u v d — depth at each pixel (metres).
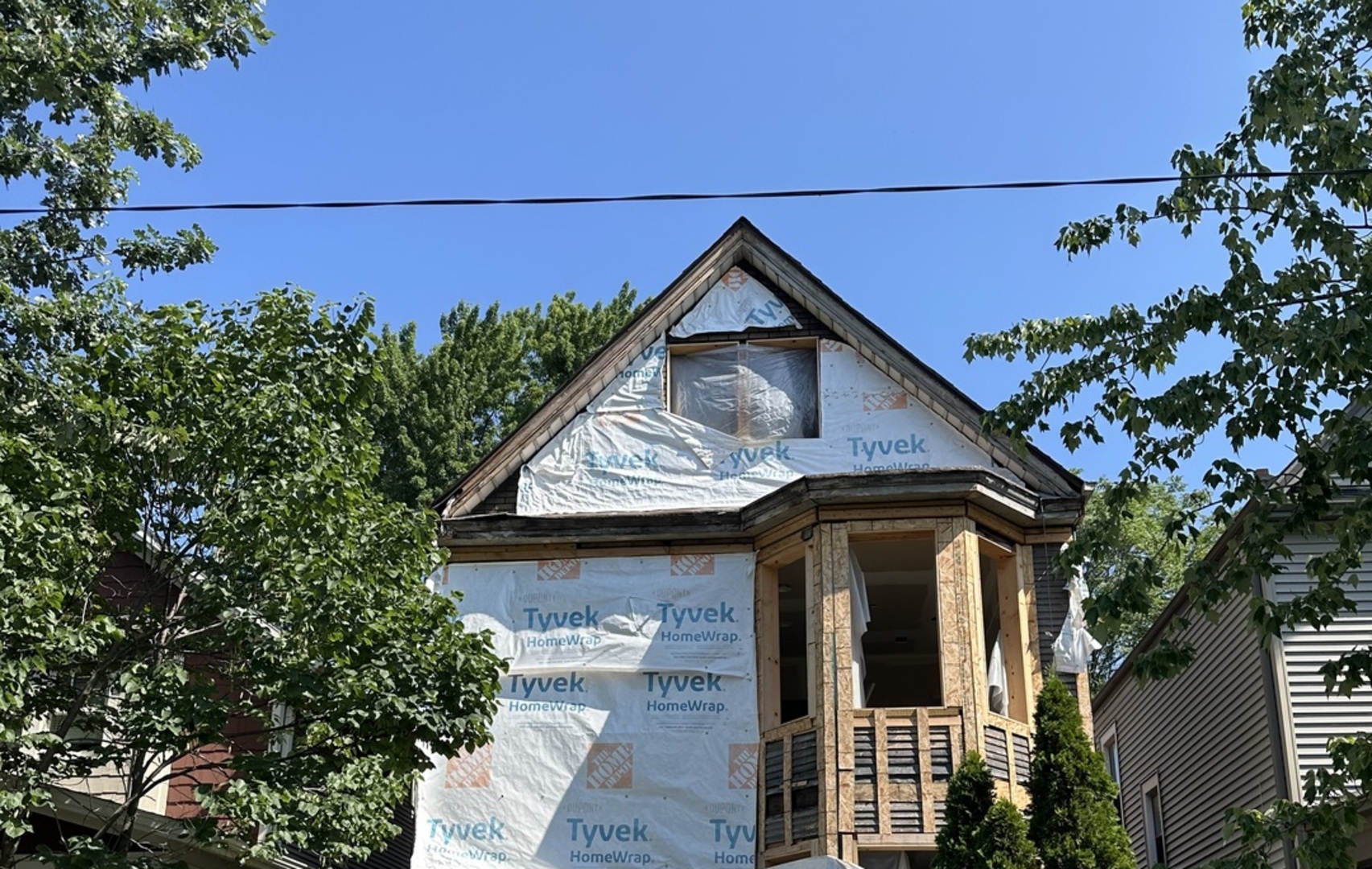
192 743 13.71
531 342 36.72
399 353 34.59
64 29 12.55
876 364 19.02
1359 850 14.85
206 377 12.65
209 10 13.49
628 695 17.64
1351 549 11.16
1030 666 17.14
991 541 17.48
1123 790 25.31
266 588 12.35
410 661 13.03
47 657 11.84
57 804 14.14
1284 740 15.94
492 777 17.47
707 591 18.05
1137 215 12.12
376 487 32.84
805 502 17.34
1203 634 19.09
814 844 15.95
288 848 17.70
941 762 16.05
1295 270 11.59
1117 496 11.56
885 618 22.27
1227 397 11.18
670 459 18.95
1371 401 10.83
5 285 12.43
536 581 18.45
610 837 16.97
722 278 20.09
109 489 12.44
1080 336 11.86
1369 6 12.07
